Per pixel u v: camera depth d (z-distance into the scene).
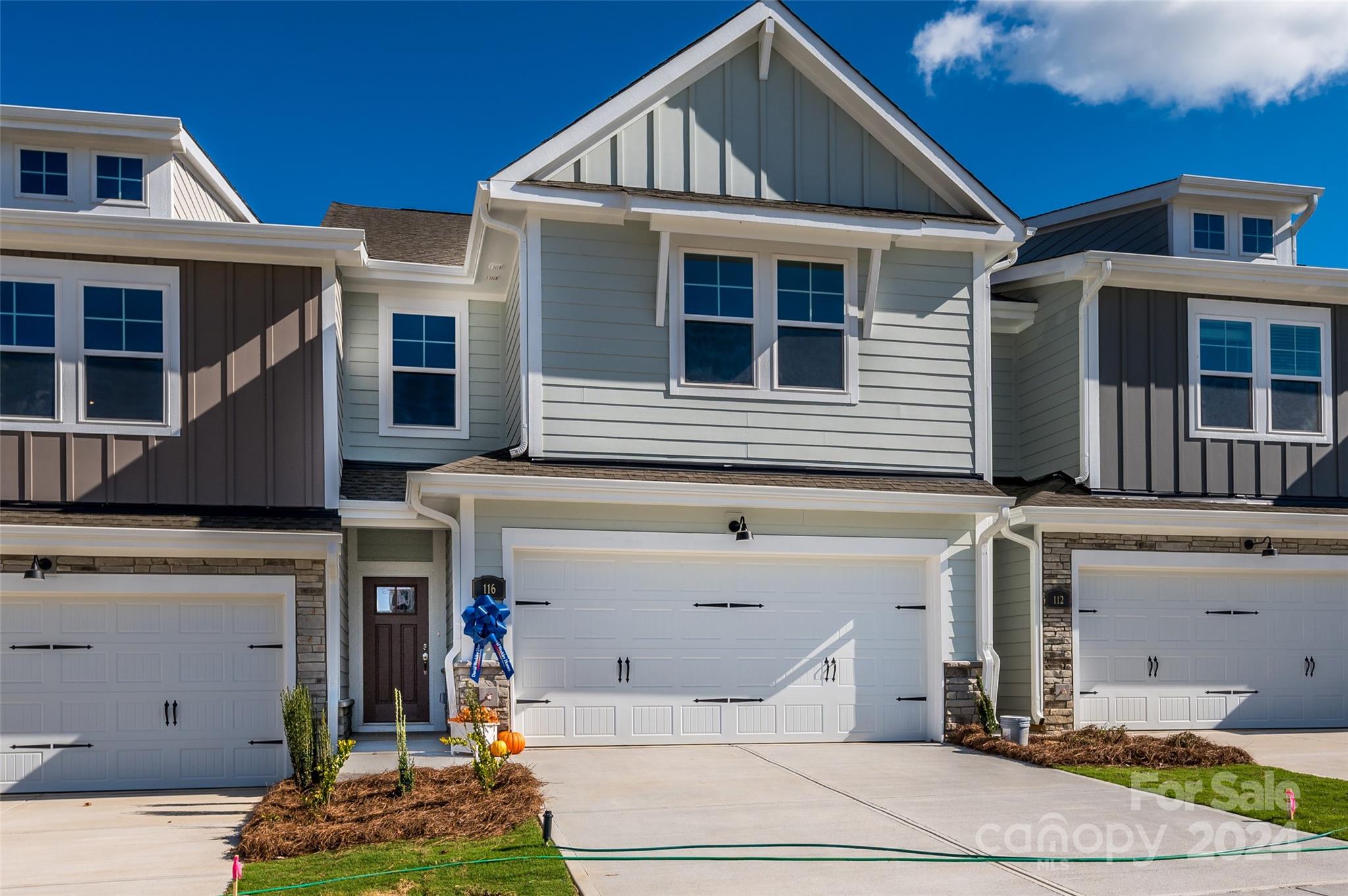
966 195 14.42
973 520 14.04
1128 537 14.84
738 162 13.92
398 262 14.95
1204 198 17.02
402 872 7.65
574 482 12.47
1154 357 15.48
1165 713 14.91
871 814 9.40
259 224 12.70
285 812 9.52
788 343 13.87
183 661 12.33
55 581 11.93
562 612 12.93
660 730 13.05
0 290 12.38
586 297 13.33
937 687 13.67
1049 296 16.22
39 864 8.59
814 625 13.62
